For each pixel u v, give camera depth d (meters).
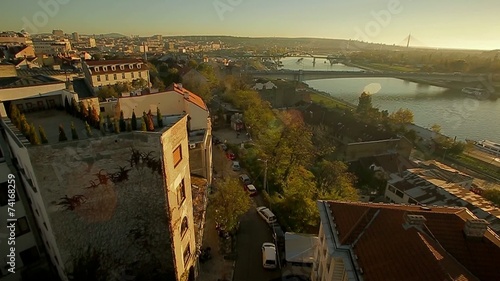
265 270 31.00
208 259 32.06
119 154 18.69
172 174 20.81
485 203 47.12
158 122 21.69
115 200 19.67
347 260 19.59
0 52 92.38
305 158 55.03
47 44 148.00
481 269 17.22
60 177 17.75
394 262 17.31
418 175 57.00
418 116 122.31
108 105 38.09
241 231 37.28
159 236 21.75
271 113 83.88
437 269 15.20
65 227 18.95
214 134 74.75
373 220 21.98
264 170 52.03
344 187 49.34
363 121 91.19
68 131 20.75
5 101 24.03
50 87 25.91
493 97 148.12
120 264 21.56
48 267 25.33
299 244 32.03
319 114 100.31
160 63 123.88
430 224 19.81
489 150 87.31
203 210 35.44
